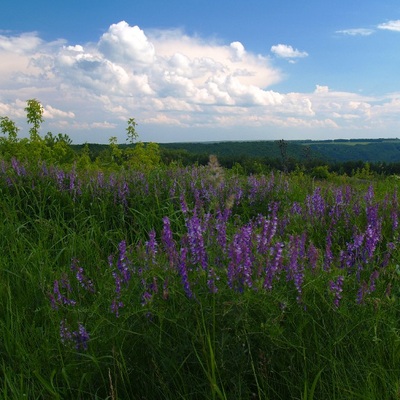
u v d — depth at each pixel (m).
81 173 7.97
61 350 3.06
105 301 3.43
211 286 3.00
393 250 4.48
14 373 2.98
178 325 2.86
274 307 2.90
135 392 2.87
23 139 12.68
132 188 7.22
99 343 3.04
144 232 6.23
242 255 3.03
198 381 2.77
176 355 2.82
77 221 6.32
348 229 5.55
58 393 2.75
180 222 6.17
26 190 7.06
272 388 2.68
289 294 3.11
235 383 2.68
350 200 6.62
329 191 7.07
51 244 5.60
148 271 3.33
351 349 2.93
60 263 5.15
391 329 2.90
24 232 5.96
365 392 2.55
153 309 2.95
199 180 7.49
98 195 6.93
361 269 3.73
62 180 7.35
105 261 4.98
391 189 8.50
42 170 7.73
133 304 3.14
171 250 3.34
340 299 3.21
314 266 3.42
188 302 3.01
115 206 6.67
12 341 3.29
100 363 2.91
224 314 2.76
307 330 3.01
